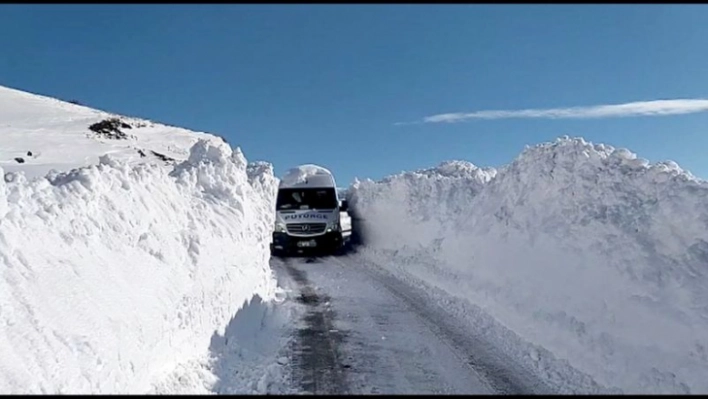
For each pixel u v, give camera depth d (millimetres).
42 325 4188
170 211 7516
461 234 12414
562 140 10523
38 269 4590
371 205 19094
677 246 7062
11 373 3643
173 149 49562
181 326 6234
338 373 6738
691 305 6184
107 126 52250
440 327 8750
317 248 17359
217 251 8000
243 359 7176
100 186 6312
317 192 17781
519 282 9133
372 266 14836
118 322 4961
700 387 5445
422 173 18375
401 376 6633
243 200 10266
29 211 5102
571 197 9250
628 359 6230
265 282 10633
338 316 9531
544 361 7016
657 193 7969
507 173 11883
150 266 6188
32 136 43281
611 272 7277
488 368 6891
